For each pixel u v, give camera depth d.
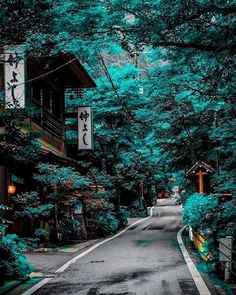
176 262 13.55
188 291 9.10
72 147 29.16
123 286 9.80
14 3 8.78
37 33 9.38
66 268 12.87
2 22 9.10
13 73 15.70
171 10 7.73
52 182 17.92
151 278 10.75
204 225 13.41
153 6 7.84
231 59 8.45
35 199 16.78
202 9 7.59
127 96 31.44
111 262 13.93
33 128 18.19
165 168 29.06
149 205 66.94
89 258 15.08
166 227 32.28
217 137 14.71
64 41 9.32
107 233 26.31
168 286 9.66
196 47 8.38
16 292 9.46
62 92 25.06
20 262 11.31
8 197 16.56
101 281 10.55
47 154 17.47
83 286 9.97
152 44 8.58
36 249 17.14
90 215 24.36
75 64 21.41
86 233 23.19
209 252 12.20
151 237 23.58
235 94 11.45
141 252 16.55
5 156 10.80
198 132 21.11
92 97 31.67
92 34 8.75
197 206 16.39
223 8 7.48
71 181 18.55
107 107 31.72
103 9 8.34
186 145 25.72
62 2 8.73
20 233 18.08
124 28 8.41
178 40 8.67
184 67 12.06
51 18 9.00
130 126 32.25
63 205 19.69
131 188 48.94
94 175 26.77
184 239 21.83
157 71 19.45
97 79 31.97
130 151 33.91
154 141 26.02
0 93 10.72
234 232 11.57
